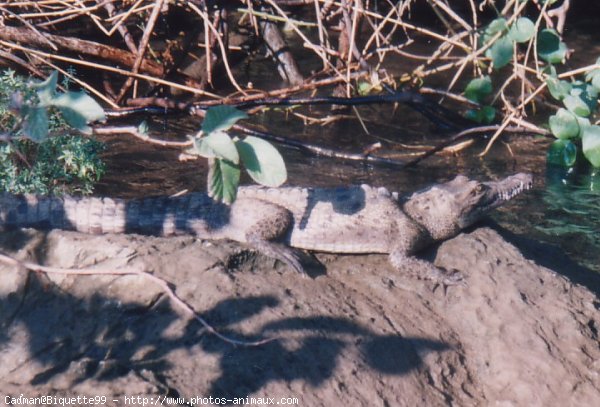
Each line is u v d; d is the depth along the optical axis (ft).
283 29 59.26
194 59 53.62
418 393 23.52
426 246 28.32
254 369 22.24
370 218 27.68
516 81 53.42
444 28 61.67
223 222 27.89
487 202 29.58
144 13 52.95
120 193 36.52
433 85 52.95
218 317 23.24
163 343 22.49
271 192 28.32
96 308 23.25
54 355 22.36
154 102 46.24
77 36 52.34
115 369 21.74
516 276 26.94
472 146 45.16
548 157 43.19
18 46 45.19
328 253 27.84
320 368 22.86
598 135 41.98
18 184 28.78
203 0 48.60
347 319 24.47
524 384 24.34
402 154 43.52
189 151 23.31
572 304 26.48
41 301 23.49
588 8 67.77
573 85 43.47
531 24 42.93
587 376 24.71
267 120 47.06
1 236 24.95
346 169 41.47
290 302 24.40
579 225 37.55
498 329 25.49
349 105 47.37
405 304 25.75
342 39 49.85
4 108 28.25
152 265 24.21
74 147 30.53
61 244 24.75
